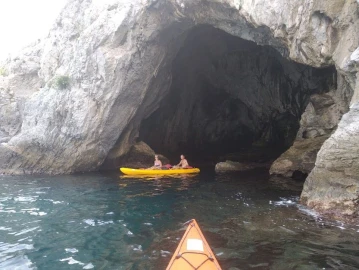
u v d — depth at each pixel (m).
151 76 16.47
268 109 23.19
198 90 25.08
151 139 23.80
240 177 14.59
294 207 9.12
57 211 9.10
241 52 21.86
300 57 10.83
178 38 17.05
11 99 17.09
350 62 8.50
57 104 15.65
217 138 27.16
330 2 9.58
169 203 9.91
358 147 7.62
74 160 15.76
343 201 7.98
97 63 15.41
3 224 7.98
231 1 12.02
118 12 15.48
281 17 10.63
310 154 13.29
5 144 15.97
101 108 15.63
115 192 11.54
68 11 18.03
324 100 12.96
